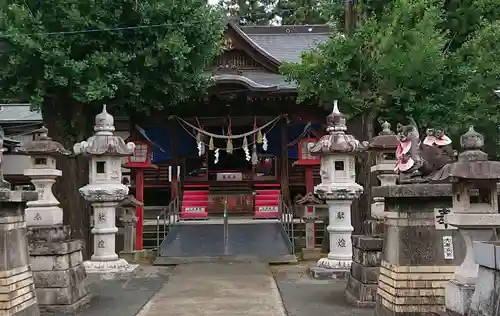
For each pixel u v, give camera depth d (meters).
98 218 10.82
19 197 5.57
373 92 10.93
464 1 11.75
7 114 19.47
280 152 18.94
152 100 13.86
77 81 11.23
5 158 17.88
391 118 11.11
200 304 7.87
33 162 8.97
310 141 15.74
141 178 13.56
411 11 10.31
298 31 22.64
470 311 4.25
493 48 10.46
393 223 6.04
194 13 12.50
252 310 7.46
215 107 17.91
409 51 10.14
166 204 19.39
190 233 14.56
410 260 5.84
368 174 11.39
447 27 11.95
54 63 11.04
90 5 11.24
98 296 8.57
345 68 10.88
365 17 12.05
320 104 13.83
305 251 12.89
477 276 4.45
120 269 10.54
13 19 10.81
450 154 5.88
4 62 11.20
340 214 10.49
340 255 10.39
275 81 17.41
